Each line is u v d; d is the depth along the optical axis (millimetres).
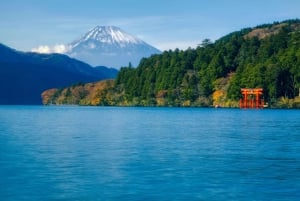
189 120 141125
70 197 34062
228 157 54375
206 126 111438
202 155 56156
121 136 82438
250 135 84625
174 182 39156
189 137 80562
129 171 44250
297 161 51281
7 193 35188
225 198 33906
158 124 120500
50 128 104000
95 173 43125
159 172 43844
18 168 45812
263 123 123125
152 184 38375
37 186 37469
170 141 73188
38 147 64062
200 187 37344
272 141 73375
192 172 43875
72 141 72750
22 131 94188
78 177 41188
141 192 35594
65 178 40688
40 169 45219
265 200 33438
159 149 62156
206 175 42438
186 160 51656
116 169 45344
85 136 82375
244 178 41031
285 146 66312
